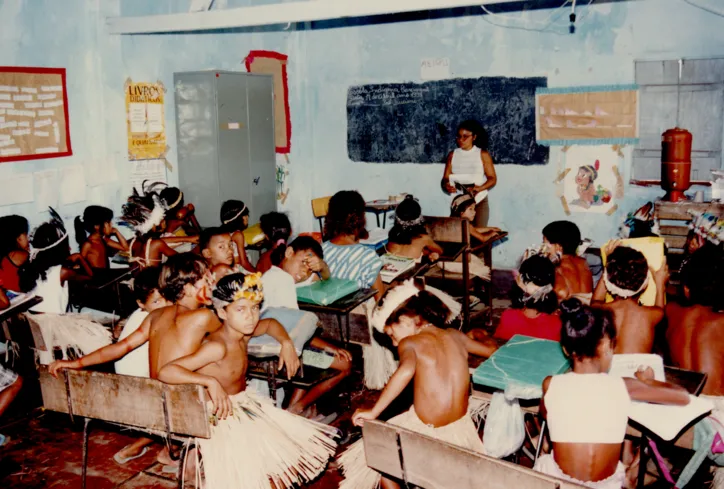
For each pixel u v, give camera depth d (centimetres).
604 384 246
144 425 290
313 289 398
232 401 308
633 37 638
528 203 715
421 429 281
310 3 440
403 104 770
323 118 827
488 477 227
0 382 384
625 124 653
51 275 438
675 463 349
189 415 277
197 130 654
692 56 616
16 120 517
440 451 239
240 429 300
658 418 255
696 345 307
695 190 631
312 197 852
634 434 289
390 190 801
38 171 537
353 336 450
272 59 775
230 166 670
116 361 369
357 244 441
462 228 548
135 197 508
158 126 640
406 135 776
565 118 680
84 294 486
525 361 284
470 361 320
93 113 579
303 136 831
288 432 313
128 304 487
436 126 755
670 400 254
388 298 296
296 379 356
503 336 339
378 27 768
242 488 288
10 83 510
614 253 319
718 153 622
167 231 590
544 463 258
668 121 639
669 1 618
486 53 711
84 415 307
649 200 654
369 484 296
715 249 323
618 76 652
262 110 713
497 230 597
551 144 692
